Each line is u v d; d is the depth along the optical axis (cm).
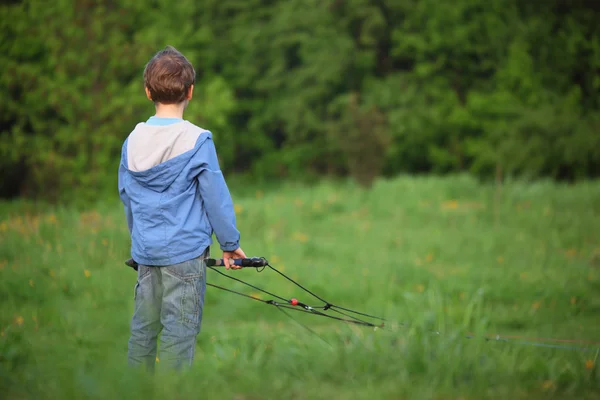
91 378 325
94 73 2305
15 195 2628
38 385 338
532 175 3412
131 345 376
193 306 370
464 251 1301
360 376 389
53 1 2280
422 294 900
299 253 1204
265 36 4234
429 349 426
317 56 4100
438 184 2256
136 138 374
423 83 4084
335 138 2969
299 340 506
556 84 3894
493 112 3816
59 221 1221
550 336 720
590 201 1864
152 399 322
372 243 1402
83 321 581
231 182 4188
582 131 3447
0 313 689
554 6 4006
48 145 2333
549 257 1223
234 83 4300
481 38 3994
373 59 4153
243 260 389
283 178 4372
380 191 2225
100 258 934
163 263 366
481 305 812
